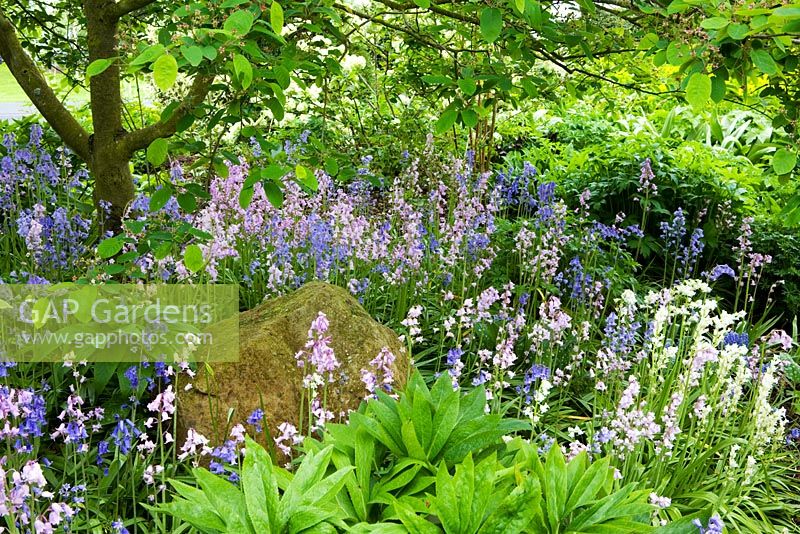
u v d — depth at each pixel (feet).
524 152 31.55
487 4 11.07
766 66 8.82
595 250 19.39
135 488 11.00
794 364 17.08
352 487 7.93
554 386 16.28
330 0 11.34
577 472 8.75
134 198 16.07
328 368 10.54
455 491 7.30
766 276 23.26
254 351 12.67
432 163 23.86
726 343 16.05
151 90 18.45
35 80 15.58
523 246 18.38
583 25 14.11
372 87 24.07
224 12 9.64
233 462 9.96
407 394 9.57
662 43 10.52
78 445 9.93
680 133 31.48
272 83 10.26
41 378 12.64
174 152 13.10
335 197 22.38
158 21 18.07
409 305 18.11
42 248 13.89
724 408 14.30
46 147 19.45
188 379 12.29
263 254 18.20
